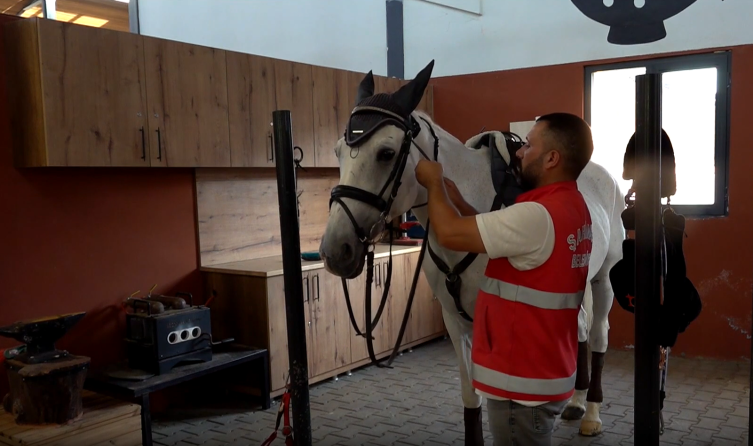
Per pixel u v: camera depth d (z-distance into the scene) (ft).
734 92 14.25
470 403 7.81
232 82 12.46
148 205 12.26
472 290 7.11
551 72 16.25
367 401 12.61
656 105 4.98
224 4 21.02
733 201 14.42
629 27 15.19
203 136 11.99
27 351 9.37
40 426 9.05
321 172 15.81
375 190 6.38
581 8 15.66
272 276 12.32
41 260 10.76
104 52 10.46
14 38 9.98
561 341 5.24
